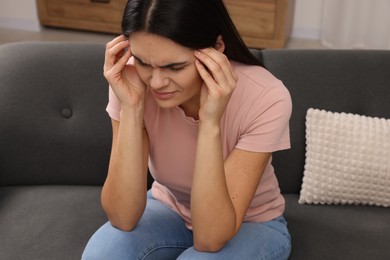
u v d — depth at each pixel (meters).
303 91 1.55
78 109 1.56
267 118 1.12
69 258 1.29
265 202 1.29
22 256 1.29
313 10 3.82
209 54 1.01
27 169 1.58
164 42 0.97
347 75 1.57
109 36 3.96
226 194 1.11
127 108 1.16
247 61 1.16
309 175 1.52
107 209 1.21
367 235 1.39
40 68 1.56
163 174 1.26
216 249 1.13
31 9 4.04
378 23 3.52
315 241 1.36
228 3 3.54
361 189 1.49
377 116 1.55
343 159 1.48
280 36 3.55
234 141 1.18
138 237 1.20
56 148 1.57
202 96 1.08
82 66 1.57
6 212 1.45
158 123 1.21
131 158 1.17
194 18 0.97
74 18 3.96
